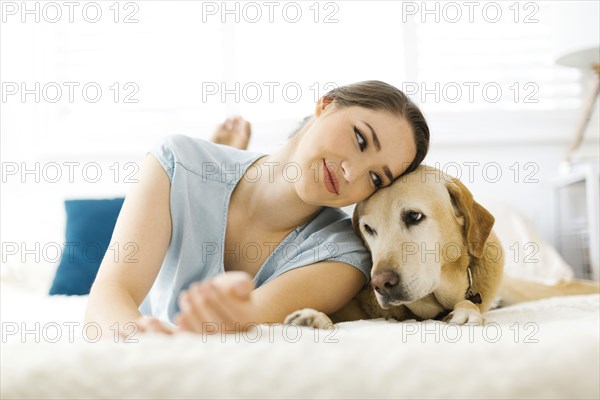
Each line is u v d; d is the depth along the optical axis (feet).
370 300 3.18
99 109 9.36
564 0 7.52
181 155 3.37
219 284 1.69
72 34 9.39
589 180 7.32
